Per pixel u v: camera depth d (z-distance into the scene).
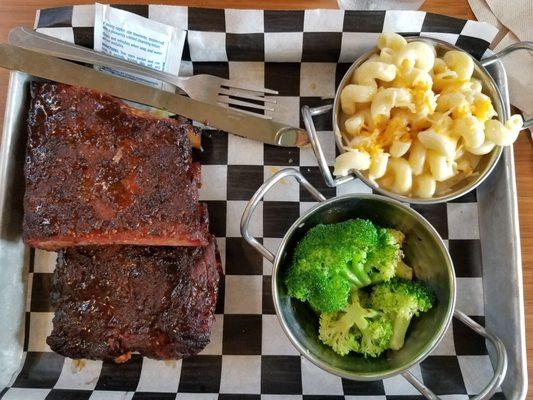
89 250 0.28
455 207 0.31
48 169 0.27
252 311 0.30
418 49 0.27
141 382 0.30
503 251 0.29
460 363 0.30
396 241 0.28
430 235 0.27
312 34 0.30
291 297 0.28
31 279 0.31
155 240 0.27
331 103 0.32
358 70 0.28
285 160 0.32
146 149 0.27
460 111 0.27
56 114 0.28
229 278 0.31
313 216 0.27
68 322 0.27
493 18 0.32
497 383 0.25
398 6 0.31
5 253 0.29
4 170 0.29
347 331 0.27
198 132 0.30
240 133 0.31
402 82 0.27
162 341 0.27
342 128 0.29
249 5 0.32
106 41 0.30
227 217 0.31
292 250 0.28
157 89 0.30
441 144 0.27
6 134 0.29
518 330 0.28
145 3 0.32
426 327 0.27
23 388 0.29
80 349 0.27
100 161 0.27
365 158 0.27
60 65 0.29
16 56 0.29
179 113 0.30
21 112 0.30
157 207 0.27
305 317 0.29
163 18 0.30
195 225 0.27
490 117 0.28
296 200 0.31
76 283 0.27
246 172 0.32
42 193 0.27
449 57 0.29
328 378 0.29
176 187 0.27
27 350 0.30
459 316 0.27
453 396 0.29
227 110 0.31
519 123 0.28
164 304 0.27
